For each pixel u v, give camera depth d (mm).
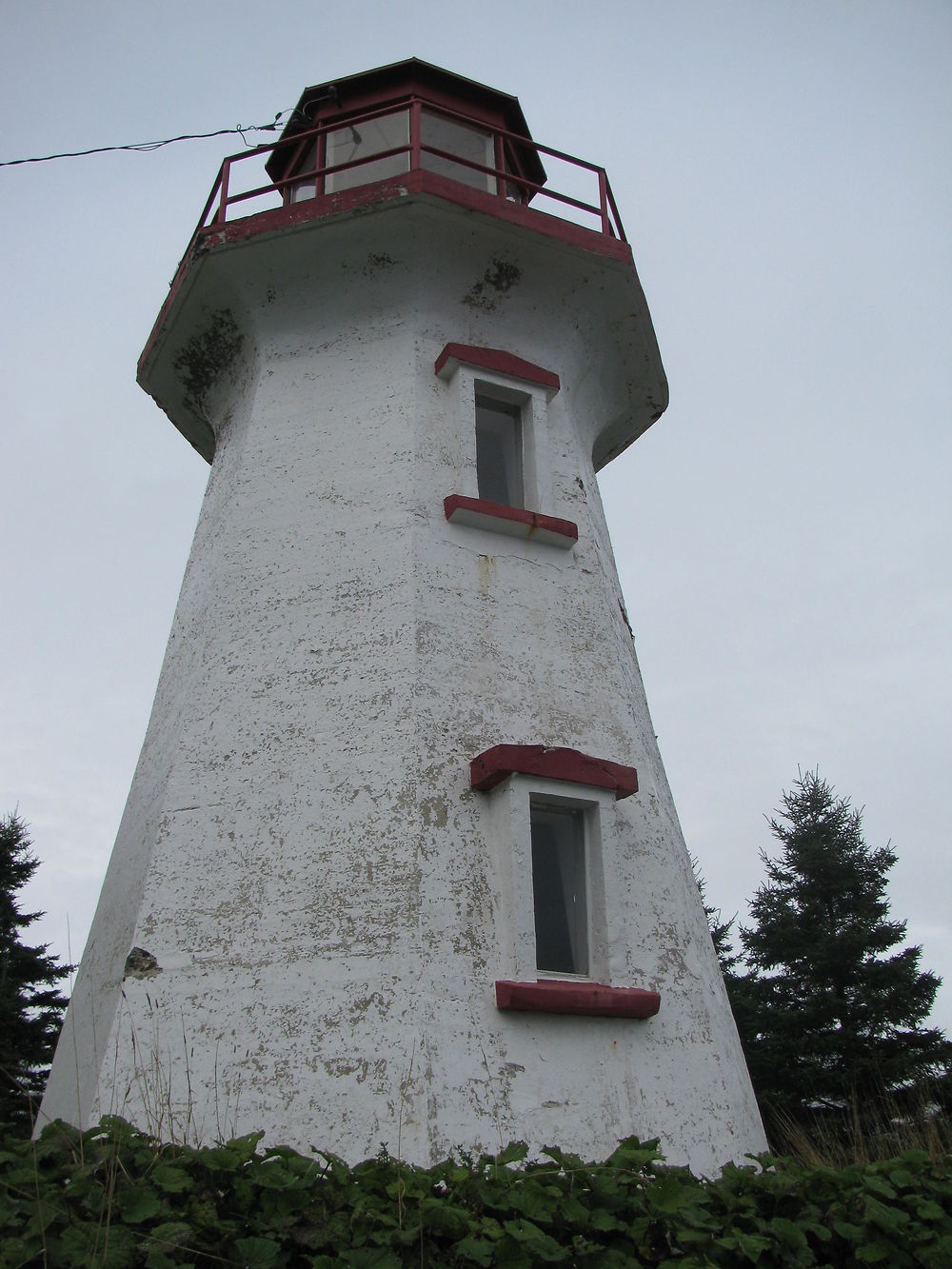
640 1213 5410
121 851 8953
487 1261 4734
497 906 7547
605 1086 7242
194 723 8484
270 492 9602
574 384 11023
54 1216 4504
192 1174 5133
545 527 9406
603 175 11305
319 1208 5082
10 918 22859
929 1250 5367
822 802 26375
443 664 8383
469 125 12039
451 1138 6535
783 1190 5746
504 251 10211
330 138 11898
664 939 8125
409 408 9648
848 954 22703
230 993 7180
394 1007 6922
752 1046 22547
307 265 10125
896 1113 10766
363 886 7414
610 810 8180
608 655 9297
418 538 8938
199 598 9680
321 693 8336
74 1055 8047
